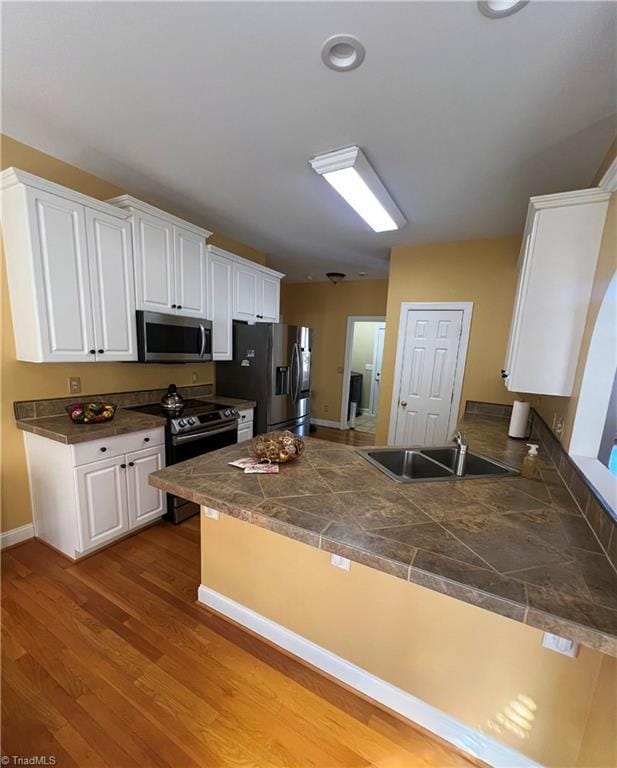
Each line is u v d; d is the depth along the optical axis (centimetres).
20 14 118
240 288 365
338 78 143
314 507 126
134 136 193
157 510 260
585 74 134
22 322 206
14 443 223
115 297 237
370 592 137
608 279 148
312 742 125
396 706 135
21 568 210
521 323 186
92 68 143
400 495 139
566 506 135
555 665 108
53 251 201
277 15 116
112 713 132
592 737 97
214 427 295
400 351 388
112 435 220
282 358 379
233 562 173
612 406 160
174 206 288
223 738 126
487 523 119
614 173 146
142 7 115
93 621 174
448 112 161
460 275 354
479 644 118
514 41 121
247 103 162
